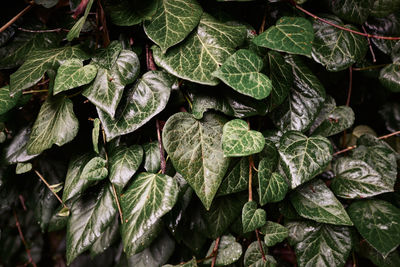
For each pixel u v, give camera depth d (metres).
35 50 0.64
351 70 0.70
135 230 0.58
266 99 0.62
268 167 0.61
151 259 0.69
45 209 0.72
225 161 0.60
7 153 0.67
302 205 0.63
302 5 0.67
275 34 0.59
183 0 0.62
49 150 0.70
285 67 0.63
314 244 0.65
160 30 0.60
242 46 0.62
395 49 0.68
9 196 0.71
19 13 0.67
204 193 0.59
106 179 0.64
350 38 0.65
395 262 0.67
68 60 0.60
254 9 0.65
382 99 0.74
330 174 0.71
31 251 0.85
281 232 0.63
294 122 0.65
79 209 0.64
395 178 0.65
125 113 0.60
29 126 0.69
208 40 0.60
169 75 0.61
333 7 0.66
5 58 0.66
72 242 0.62
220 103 0.61
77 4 0.63
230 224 0.67
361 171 0.65
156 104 0.60
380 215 0.63
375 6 0.67
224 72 0.57
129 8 0.62
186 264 0.63
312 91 0.65
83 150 0.66
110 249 0.79
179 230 0.68
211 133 0.61
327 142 0.62
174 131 0.60
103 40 0.62
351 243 0.64
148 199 0.59
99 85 0.60
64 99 0.63
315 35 0.66
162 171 0.62
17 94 0.62
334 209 0.62
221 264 0.65
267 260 0.64
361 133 0.73
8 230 0.81
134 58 0.60
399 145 0.74
